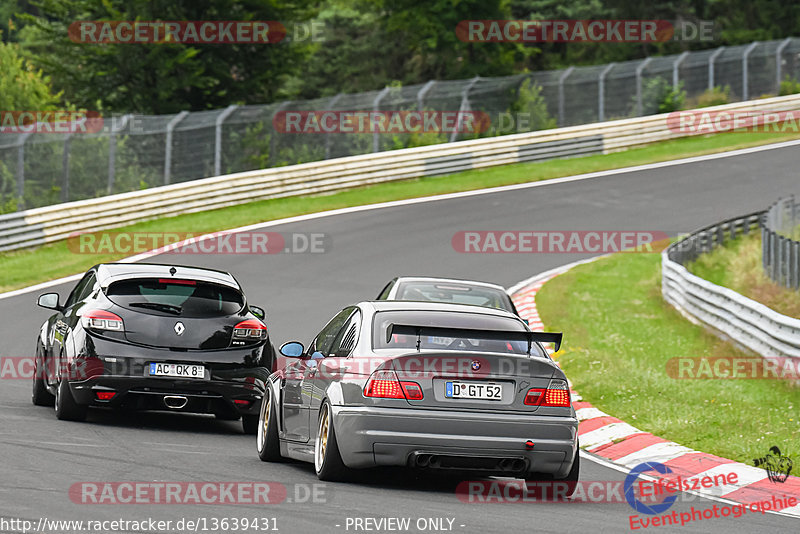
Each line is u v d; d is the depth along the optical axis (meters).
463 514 26.28
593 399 47.97
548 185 135.25
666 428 41.03
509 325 32.09
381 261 93.75
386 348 29.84
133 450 34.22
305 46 173.88
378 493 28.66
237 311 41.62
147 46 157.12
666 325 72.31
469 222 112.75
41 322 69.62
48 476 28.42
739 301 61.22
